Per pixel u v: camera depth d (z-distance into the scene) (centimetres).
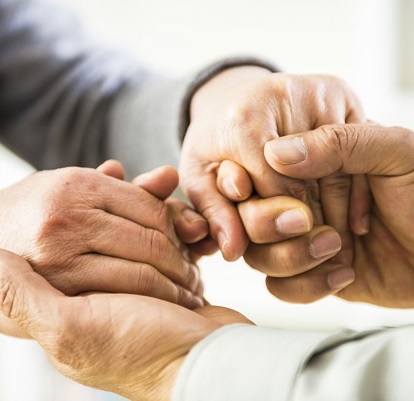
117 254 41
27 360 89
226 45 97
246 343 32
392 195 43
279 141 41
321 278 45
